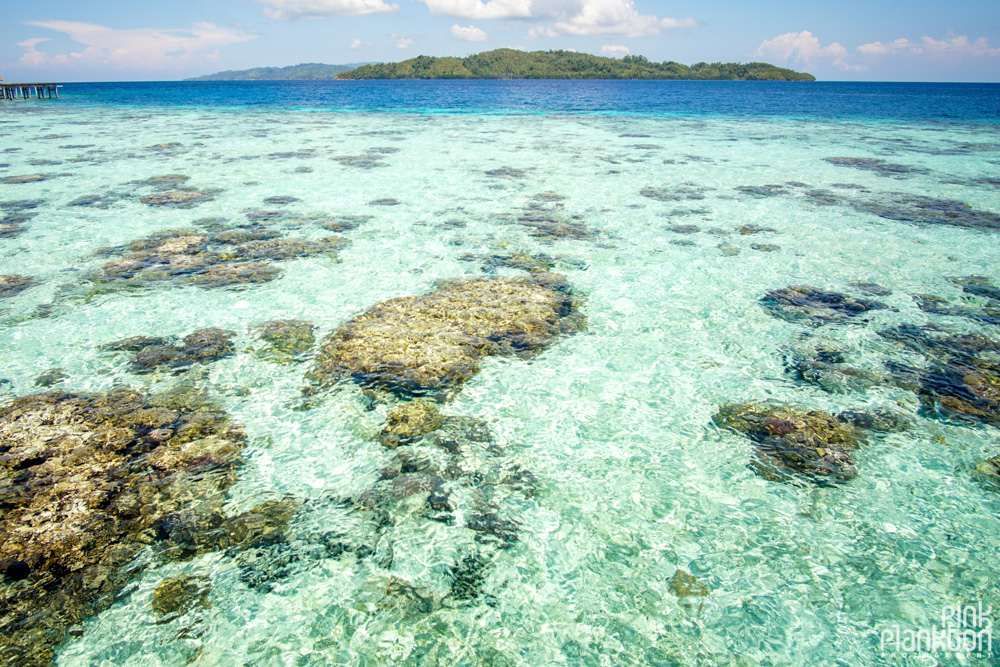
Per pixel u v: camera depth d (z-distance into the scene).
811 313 7.62
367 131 28.06
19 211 11.96
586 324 7.29
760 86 129.00
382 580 3.70
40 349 6.44
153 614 3.40
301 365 6.20
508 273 8.92
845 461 4.81
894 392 5.79
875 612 3.47
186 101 55.25
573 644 3.29
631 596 3.61
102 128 28.00
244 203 12.95
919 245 10.38
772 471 4.71
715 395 5.77
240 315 7.36
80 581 3.57
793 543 3.99
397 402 5.58
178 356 6.34
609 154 20.84
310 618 3.43
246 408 5.45
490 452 4.94
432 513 4.27
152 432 5.03
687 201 13.61
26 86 53.53
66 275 8.58
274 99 61.09
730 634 3.34
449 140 24.70
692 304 7.90
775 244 10.43
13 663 3.07
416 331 6.94
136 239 10.27
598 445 5.04
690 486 4.56
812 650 3.24
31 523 3.97
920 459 4.82
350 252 9.80
